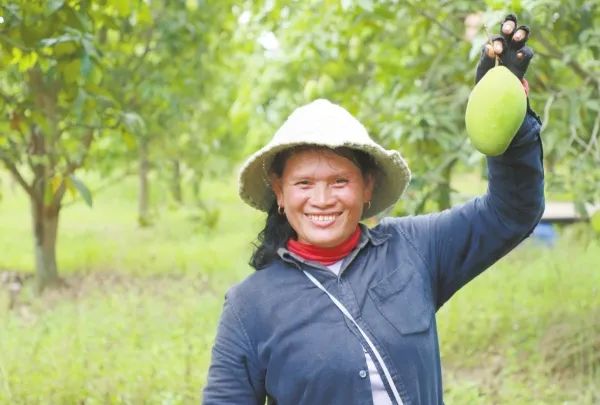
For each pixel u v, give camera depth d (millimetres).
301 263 2188
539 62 5047
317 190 2141
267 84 6574
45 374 4859
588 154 5031
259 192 2355
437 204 5242
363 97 6039
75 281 8961
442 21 5617
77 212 16219
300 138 2100
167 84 8688
